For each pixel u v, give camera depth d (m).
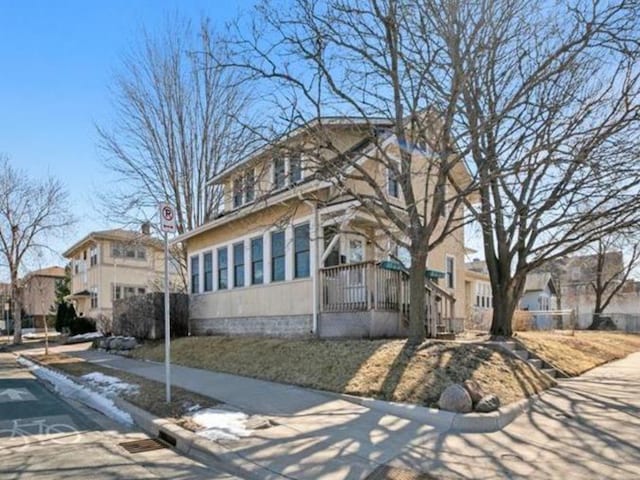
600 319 33.91
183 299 20.38
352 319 12.84
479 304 30.98
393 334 12.88
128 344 18.95
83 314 37.22
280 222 12.63
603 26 9.34
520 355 11.34
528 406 7.96
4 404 9.48
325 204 12.51
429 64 10.06
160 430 6.94
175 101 24.03
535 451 5.77
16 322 29.11
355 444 5.96
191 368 12.59
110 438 6.87
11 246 29.75
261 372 10.73
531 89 10.67
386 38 10.42
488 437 6.29
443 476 4.98
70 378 12.38
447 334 13.48
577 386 9.99
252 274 16.86
